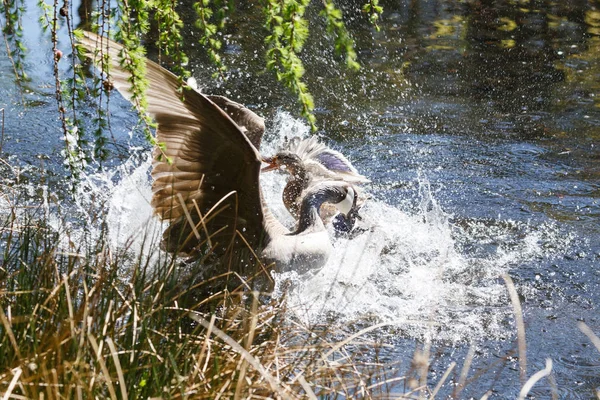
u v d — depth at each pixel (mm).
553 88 13039
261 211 6883
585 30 16016
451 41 15078
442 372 6145
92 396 4172
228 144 6469
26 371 4219
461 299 7352
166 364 4707
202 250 6988
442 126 11492
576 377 6188
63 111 6020
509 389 5992
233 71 12883
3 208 7762
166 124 6402
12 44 12867
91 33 5543
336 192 7809
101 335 4656
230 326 5703
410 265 7926
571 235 8641
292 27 4859
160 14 5637
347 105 12039
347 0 16625
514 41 15234
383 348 6410
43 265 5516
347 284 7254
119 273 6359
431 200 9344
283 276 6949
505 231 8711
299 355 5512
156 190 6922
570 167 10336
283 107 11719
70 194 8531
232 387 4652
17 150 9602
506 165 10344
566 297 7441
